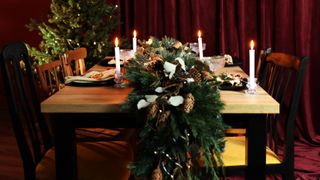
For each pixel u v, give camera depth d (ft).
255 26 10.99
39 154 5.76
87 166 5.49
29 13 13.93
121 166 5.56
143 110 4.57
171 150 4.54
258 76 7.75
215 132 4.58
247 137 5.04
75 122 5.03
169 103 4.41
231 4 10.89
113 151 5.94
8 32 14.11
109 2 12.14
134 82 4.75
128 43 10.85
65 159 5.08
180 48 5.82
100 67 8.00
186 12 11.18
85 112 4.87
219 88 5.25
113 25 10.94
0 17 14.02
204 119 4.46
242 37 10.93
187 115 4.42
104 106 4.81
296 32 10.62
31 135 5.65
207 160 4.69
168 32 11.24
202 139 4.49
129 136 6.61
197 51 7.83
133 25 11.55
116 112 4.84
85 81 5.89
